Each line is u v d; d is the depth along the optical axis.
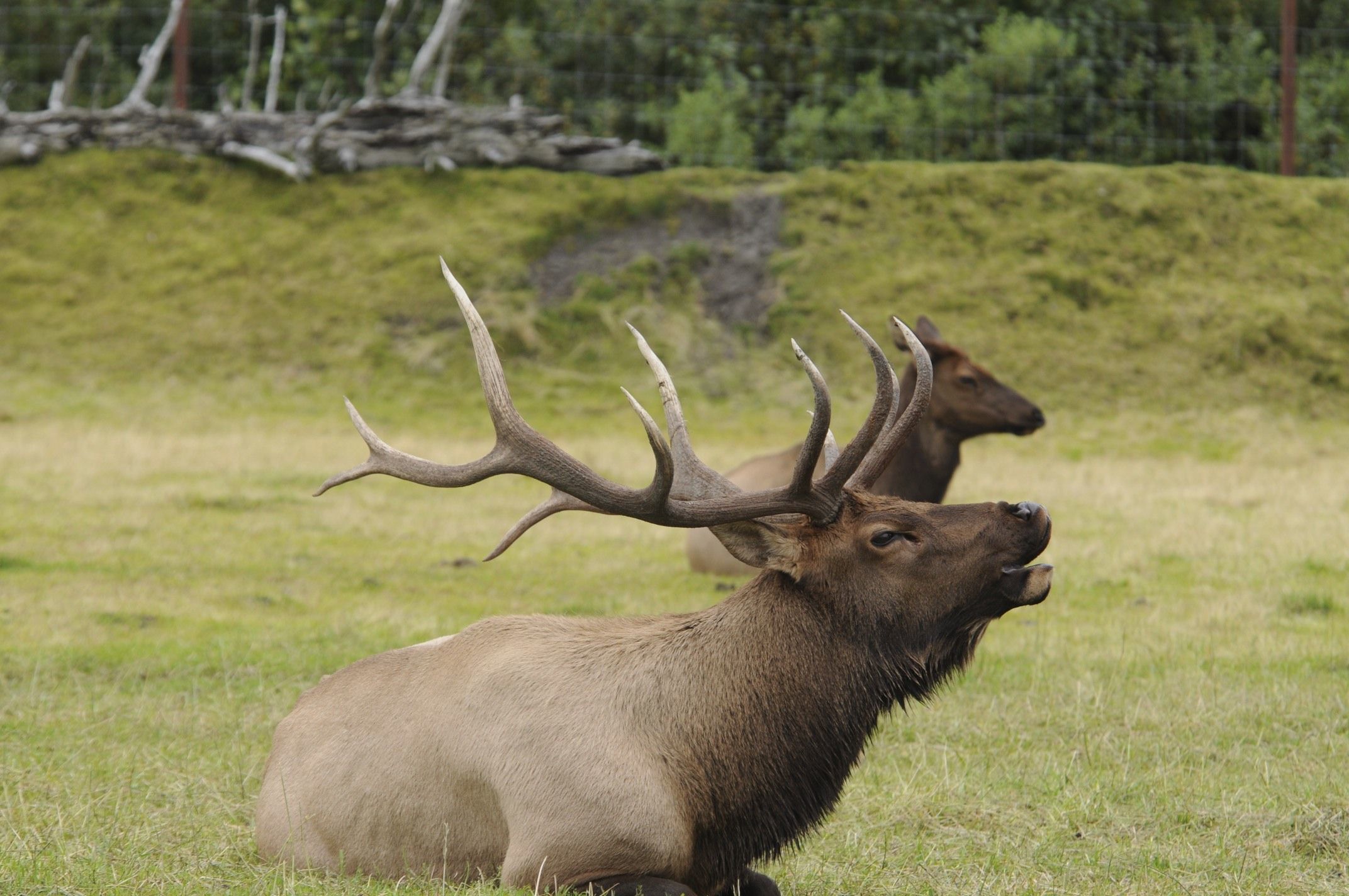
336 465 65.38
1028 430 44.41
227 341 91.31
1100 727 26.66
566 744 16.36
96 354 89.25
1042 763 24.20
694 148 118.44
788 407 86.06
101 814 20.52
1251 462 75.06
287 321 93.38
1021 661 32.19
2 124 108.31
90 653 32.28
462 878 16.91
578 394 86.75
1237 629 35.72
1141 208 103.50
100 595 39.38
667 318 95.00
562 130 112.50
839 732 17.00
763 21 131.25
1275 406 86.56
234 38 139.38
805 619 17.06
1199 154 126.12
